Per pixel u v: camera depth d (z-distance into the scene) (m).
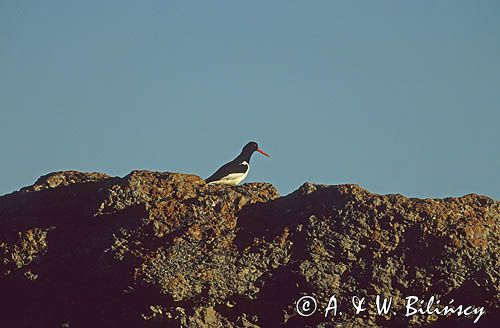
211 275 22.22
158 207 22.98
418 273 22.38
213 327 22.30
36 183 24.75
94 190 24.17
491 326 22.42
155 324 22.31
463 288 22.41
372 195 23.00
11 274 23.59
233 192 23.53
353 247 22.53
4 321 23.75
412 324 22.36
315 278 22.36
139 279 22.20
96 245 23.14
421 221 22.66
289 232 22.81
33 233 23.72
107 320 22.81
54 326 23.27
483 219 22.86
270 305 22.58
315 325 22.41
